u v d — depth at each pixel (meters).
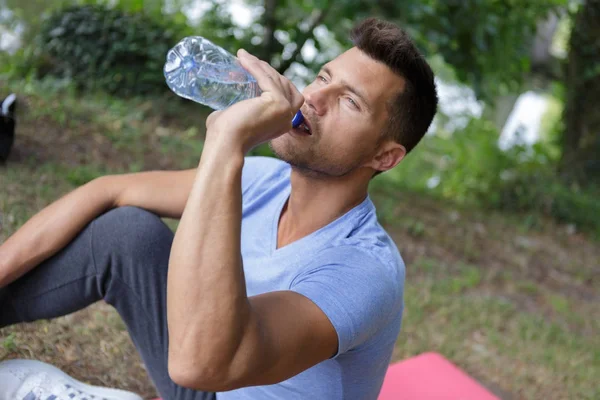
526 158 7.20
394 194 5.61
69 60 5.80
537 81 10.27
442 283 3.85
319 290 1.15
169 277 1.04
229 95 1.26
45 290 1.49
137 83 5.89
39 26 6.43
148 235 1.44
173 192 1.57
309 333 1.10
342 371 1.32
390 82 1.34
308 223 1.40
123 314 1.50
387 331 1.34
